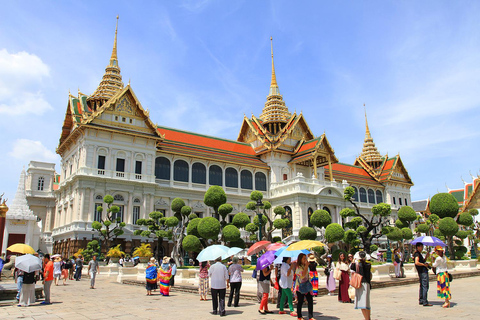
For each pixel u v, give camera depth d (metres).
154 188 54.44
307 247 15.34
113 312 16.56
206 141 66.06
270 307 17.95
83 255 42.50
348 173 84.69
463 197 101.88
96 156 50.91
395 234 36.28
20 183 61.66
